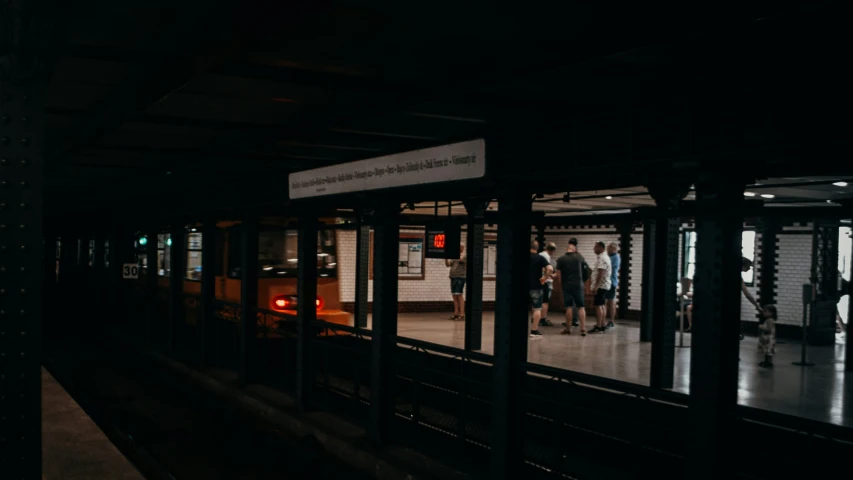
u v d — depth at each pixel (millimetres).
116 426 9039
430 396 9008
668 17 3354
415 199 7203
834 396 8992
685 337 14406
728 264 4141
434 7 3438
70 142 7668
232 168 9234
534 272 14375
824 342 14039
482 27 3752
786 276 14945
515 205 5641
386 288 7461
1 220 2908
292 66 4574
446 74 4695
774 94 3625
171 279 14031
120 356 14648
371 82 4996
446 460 6641
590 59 3746
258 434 8625
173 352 13797
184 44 4184
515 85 4469
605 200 12828
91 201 16172
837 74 3398
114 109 5840
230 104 5703
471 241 12430
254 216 10500
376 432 7492
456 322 17859
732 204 4062
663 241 9578
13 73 2893
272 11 3354
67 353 14961
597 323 15367
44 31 2885
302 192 8211
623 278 18516
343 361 10523
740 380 10094
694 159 4004
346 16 3580
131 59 4527
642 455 6383
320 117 6102
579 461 6621
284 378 10367
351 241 19500
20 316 2955
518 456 5777
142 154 8555
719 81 3871
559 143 4902
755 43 3459
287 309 12719
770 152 3648
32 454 2984
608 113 4512
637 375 10211
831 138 3404
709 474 4176
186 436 8594
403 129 6324
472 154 5594
